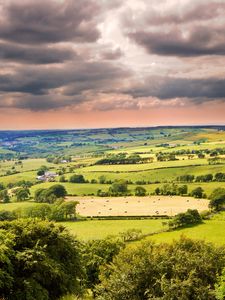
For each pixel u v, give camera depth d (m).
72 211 154.88
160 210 160.75
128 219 149.12
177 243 47.00
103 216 154.50
